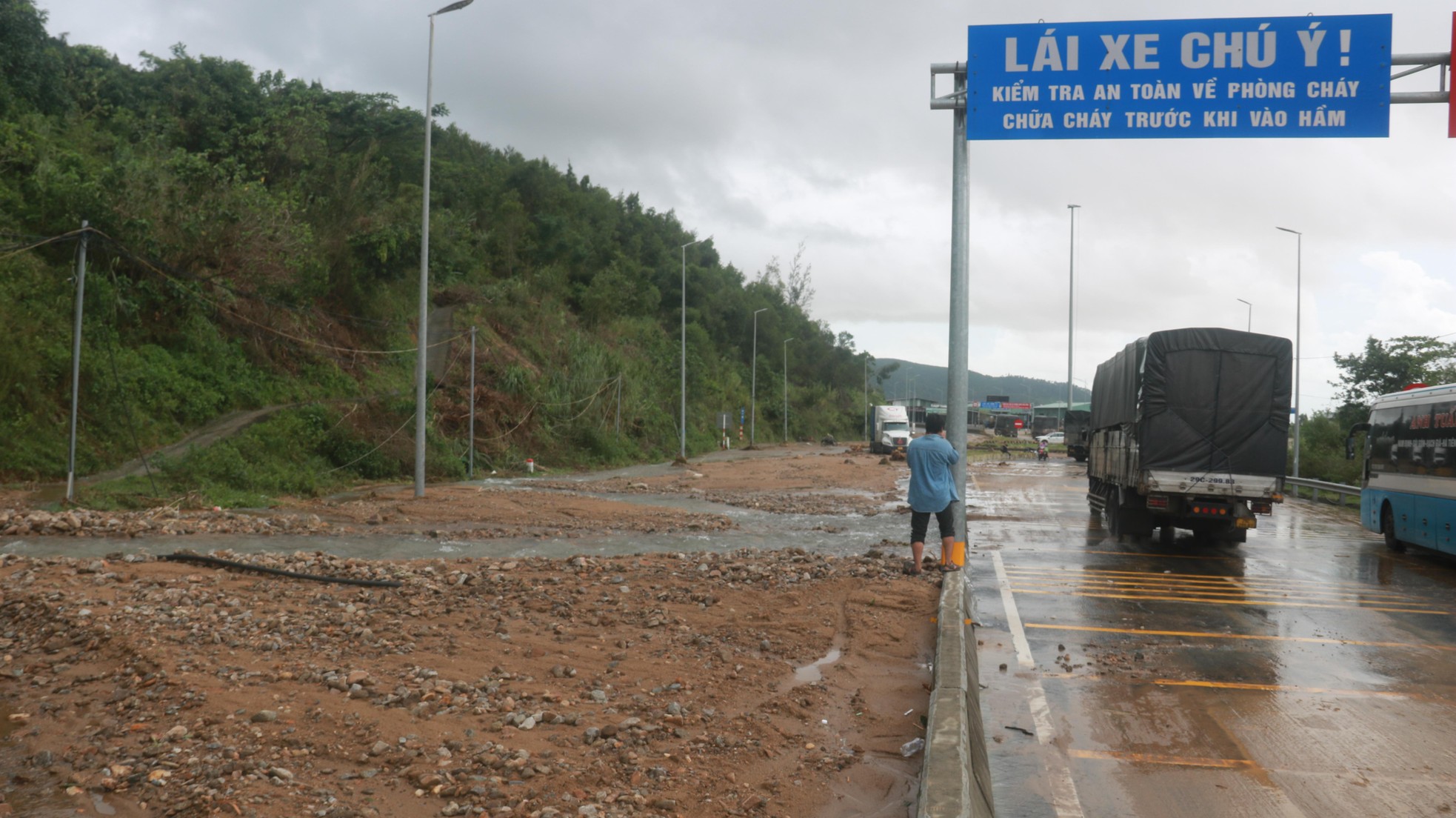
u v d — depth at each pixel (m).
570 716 5.21
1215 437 15.68
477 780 4.27
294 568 9.84
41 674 5.78
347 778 4.28
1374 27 11.30
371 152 41.62
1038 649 8.40
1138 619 9.84
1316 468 37.97
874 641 7.60
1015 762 5.52
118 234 25.09
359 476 26.83
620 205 89.88
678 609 8.38
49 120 29.23
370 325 36.38
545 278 59.53
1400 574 13.97
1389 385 37.69
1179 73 11.66
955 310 12.92
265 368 29.23
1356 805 4.89
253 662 6.05
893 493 26.53
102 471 20.39
